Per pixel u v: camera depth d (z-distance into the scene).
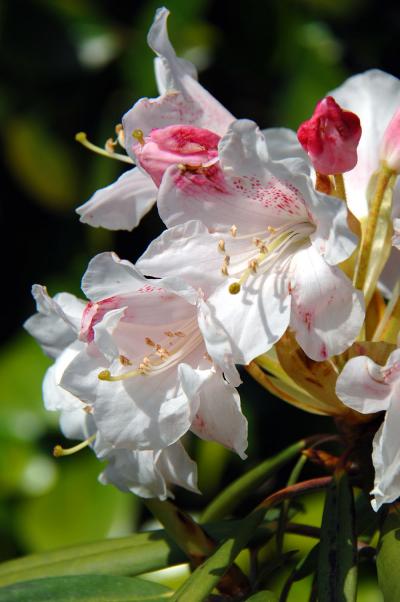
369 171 0.61
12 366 0.81
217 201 0.57
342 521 0.56
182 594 0.55
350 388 0.54
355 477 0.59
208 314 0.55
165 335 0.57
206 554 0.58
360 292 0.55
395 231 0.57
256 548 0.60
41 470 0.79
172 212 0.57
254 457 0.80
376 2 0.81
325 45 0.81
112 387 0.57
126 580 0.58
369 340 0.59
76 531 0.78
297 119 0.80
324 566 0.55
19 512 0.79
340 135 0.56
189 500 0.79
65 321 0.58
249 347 0.56
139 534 0.61
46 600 0.57
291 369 0.57
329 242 0.55
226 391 0.56
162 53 0.59
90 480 0.79
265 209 0.58
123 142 0.60
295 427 0.80
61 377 0.57
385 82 0.63
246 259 0.58
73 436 0.61
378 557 0.55
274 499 0.57
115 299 0.56
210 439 0.57
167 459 0.58
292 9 0.81
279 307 0.56
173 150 0.57
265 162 0.56
